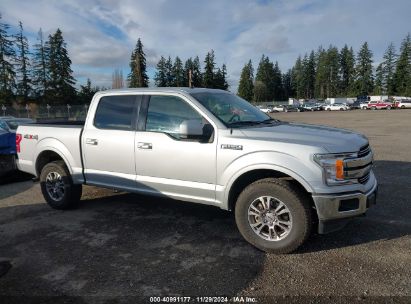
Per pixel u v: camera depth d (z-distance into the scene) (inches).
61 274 149.7
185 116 187.0
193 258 161.5
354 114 1704.0
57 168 233.8
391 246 166.6
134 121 204.1
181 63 3718.0
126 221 211.8
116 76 3006.9
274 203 162.7
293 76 4891.7
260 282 139.1
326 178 151.5
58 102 2669.8
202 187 179.0
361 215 156.7
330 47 4394.7
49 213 232.7
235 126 180.1
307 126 189.3
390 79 3762.3
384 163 362.0
